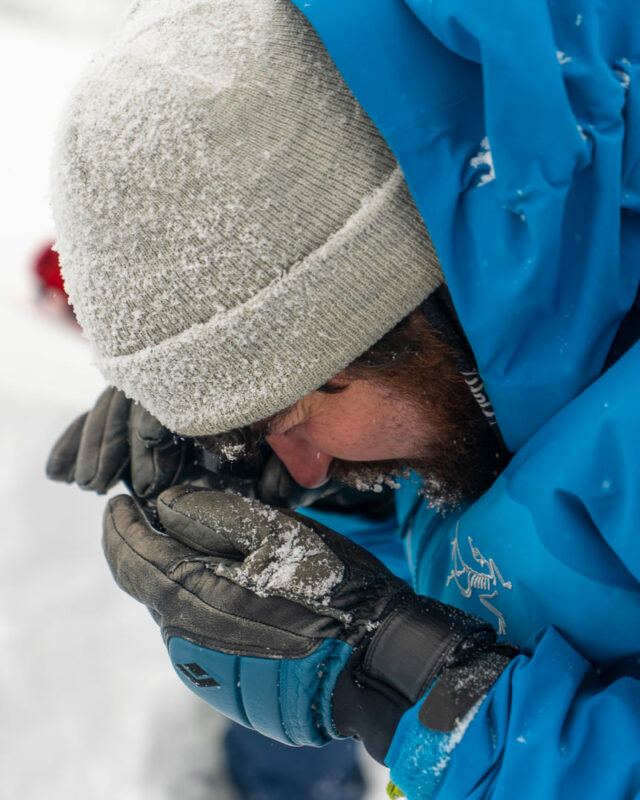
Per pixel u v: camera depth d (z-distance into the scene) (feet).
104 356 2.72
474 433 2.79
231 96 2.39
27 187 16.06
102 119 2.48
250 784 5.98
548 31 2.13
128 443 3.61
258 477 3.54
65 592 7.79
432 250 2.43
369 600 2.77
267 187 2.38
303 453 3.10
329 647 2.70
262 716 2.82
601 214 2.27
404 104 2.30
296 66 2.39
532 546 2.54
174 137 2.39
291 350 2.48
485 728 2.46
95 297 2.60
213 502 3.04
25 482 8.61
